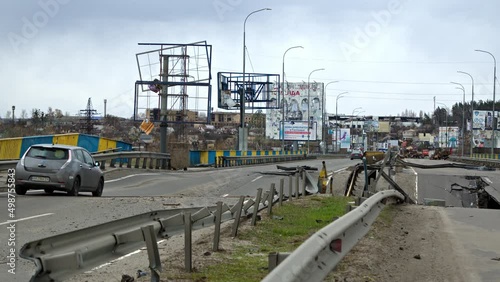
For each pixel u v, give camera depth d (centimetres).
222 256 944
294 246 1061
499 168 5275
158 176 3269
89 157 2077
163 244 1084
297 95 10306
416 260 966
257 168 4547
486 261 967
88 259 546
